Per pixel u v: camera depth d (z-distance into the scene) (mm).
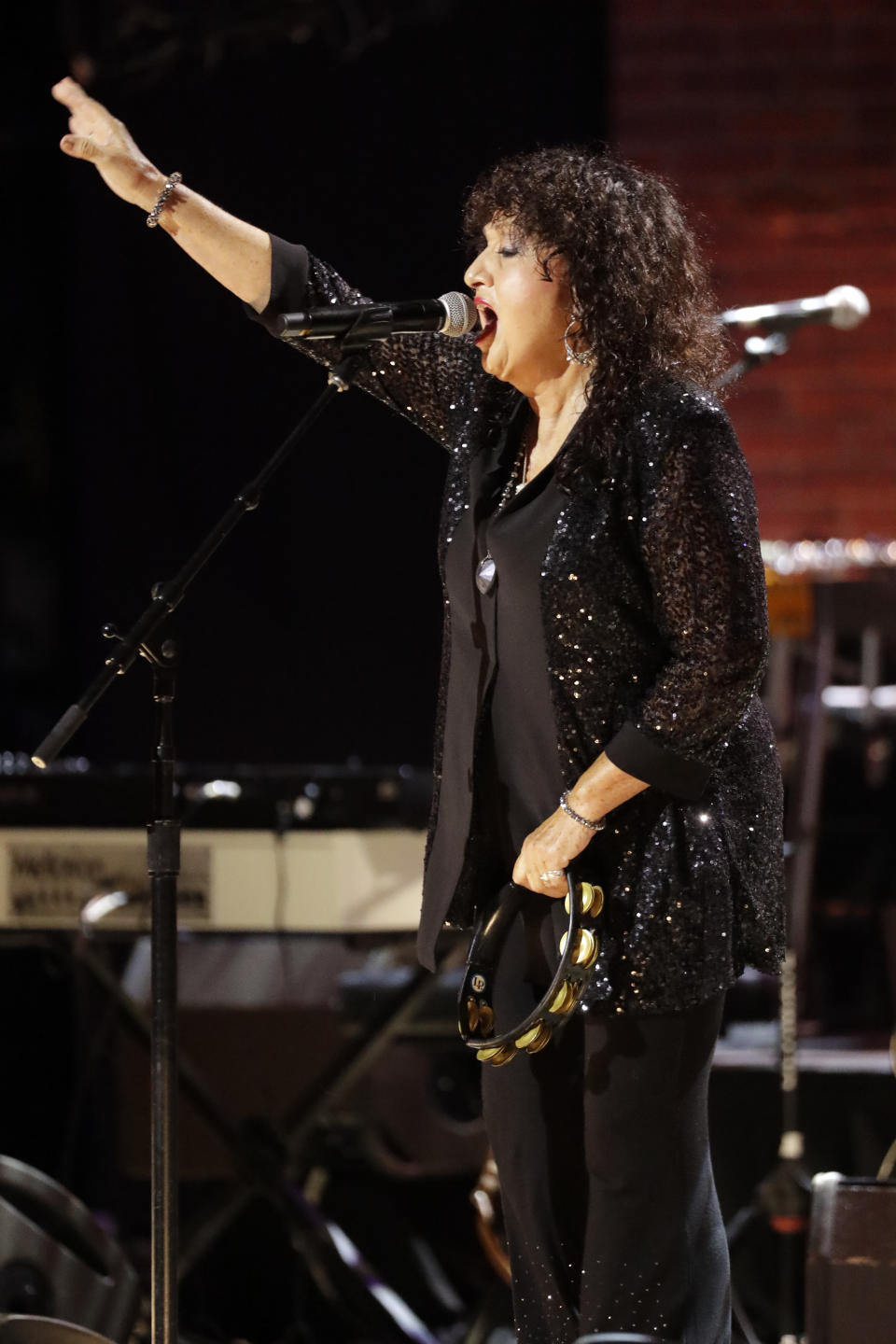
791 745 14867
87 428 17625
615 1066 7820
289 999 13828
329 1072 12367
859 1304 7539
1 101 17266
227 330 17469
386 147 17266
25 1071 16234
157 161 17391
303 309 8953
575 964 7531
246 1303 13977
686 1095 7891
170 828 8344
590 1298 7863
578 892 7617
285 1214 12539
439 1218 14273
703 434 7523
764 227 17469
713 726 7461
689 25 17328
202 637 17688
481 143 17219
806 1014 14812
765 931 7988
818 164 17391
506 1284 11945
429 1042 13453
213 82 17297
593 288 7805
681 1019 7809
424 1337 12430
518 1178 8258
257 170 17344
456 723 8219
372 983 13352
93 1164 15477
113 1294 10125
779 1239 12578
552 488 7875
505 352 8062
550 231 7859
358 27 15758
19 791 12148
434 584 17500
